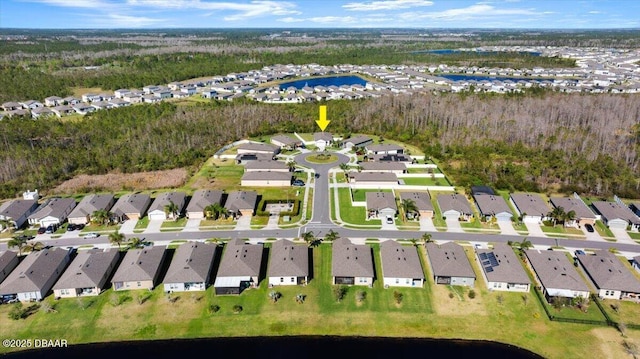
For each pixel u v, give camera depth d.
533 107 193.75
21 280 74.75
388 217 104.19
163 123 177.00
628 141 154.75
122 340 66.75
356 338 67.38
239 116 189.00
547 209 103.94
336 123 189.25
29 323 69.62
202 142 163.38
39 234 97.81
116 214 103.06
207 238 95.75
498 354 64.25
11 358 63.94
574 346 64.88
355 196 117.69
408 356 64.06
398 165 136.00
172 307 72.88
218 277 77.62
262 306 73.31
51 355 64.38
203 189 122.94
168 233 98.12
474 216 105.62
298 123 189.62
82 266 78.56
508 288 76.88
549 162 137.25
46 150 147.12
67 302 74.19
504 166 132.12
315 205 112.50
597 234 97.44
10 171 131.75
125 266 79.88
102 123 176.75
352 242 93.69
